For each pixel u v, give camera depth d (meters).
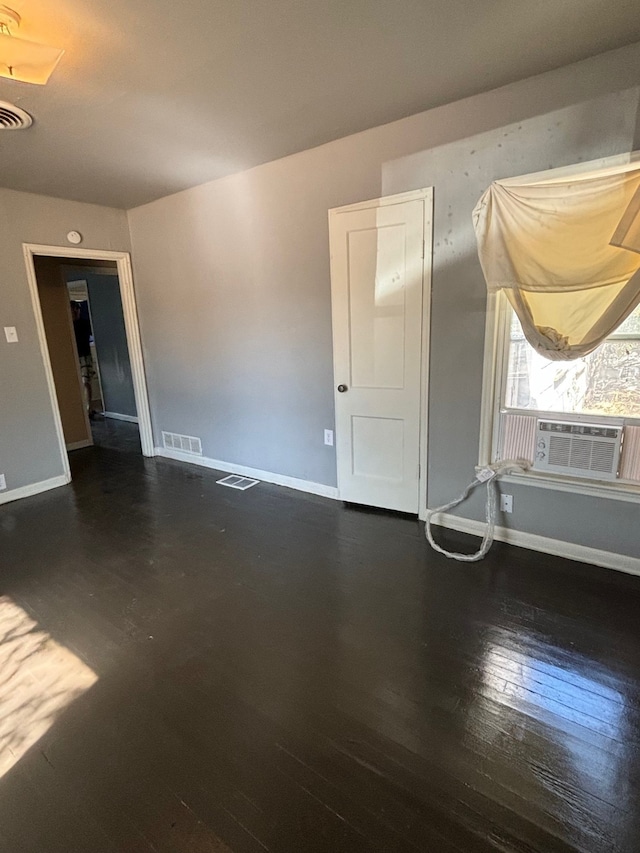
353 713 1.66
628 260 2.07
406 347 2.94
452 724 1.59
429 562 2.63
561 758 1.46
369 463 3.32
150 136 2.71
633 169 2.06
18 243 3.74
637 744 1.50
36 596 2.43
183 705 1.72
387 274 2.91
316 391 3.48
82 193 3.82
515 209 2.31
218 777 1.44
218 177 3.54
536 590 2.32
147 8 1.61
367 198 2.88
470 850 1.22
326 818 1.31
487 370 2.65
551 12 1.71
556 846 1.22
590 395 2.44
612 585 2.34
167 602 2.35
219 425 4.30
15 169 3.17
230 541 2.97
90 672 1.89
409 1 1.62
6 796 1.40
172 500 3.69
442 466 2.98
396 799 1.36
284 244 3.36
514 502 2.72
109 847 1.25
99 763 1.50
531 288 2.31
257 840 1.26
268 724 1.62
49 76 2.00
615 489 2.38
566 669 1.82
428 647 1.96
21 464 3.86
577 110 2.14
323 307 3.27
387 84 2.23
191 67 2.00
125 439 5.71
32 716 1.68
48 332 5.03
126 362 6.49
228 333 3.95
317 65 2.03
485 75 2.18
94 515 3.46
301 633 2.08
